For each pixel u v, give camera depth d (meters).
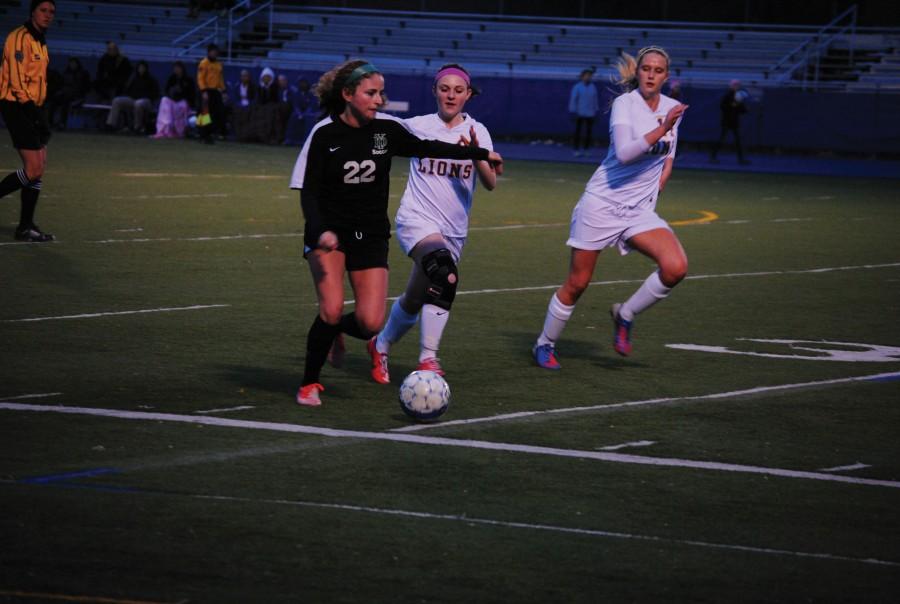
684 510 20.86
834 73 146.12
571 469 23.06
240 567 17.56
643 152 30.45
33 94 49.31
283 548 18.38
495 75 152.50
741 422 27.19
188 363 31.09
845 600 17.08
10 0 167.12
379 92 26.39
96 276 44.00
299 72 145.75
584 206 31.91
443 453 23.86
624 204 31.67
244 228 59.81
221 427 25.19
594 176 32.25
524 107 144.12
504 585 17.20
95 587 16.67
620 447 24.78
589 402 28.66
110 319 36.41
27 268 44.88
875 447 25.44
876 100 131.38
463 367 32.09
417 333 36.44
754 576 17.89
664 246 31.50
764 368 33.03
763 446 25.25
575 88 126.75
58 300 39.12
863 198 89.88
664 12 158.38
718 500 21.50
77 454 22.92
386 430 25.47
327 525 19.45
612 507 20.89
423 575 17.48
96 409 26.25
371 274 27.42
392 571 17.59
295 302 40.41
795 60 147.75
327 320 26.69
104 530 18.89
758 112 136.50
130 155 104.69
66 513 19.61
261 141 130.38
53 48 161.50
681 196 88.25
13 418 25.28
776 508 21.16
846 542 19.52
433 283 29.05
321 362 27.25
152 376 29.53
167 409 26.50
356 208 27.08
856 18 151.75
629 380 31.19
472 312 40.28
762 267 53.03
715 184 99.62
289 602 16.38
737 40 152.25
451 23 163.75
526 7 163.75
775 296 45.34
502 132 145.00
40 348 32.12
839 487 22.53
